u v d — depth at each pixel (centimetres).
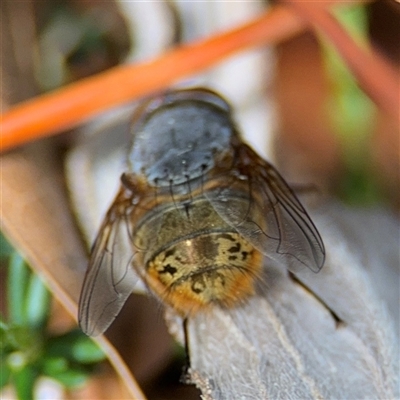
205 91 14
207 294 13
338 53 14
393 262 14
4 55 14
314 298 13
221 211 13
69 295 13
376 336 13
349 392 13
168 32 14
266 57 14
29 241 13
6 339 13
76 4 14
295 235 13
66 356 13
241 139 13
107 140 14
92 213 14
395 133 14
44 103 14
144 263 13
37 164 14
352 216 14
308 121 14
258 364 13
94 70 14
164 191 13
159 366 13
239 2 14
